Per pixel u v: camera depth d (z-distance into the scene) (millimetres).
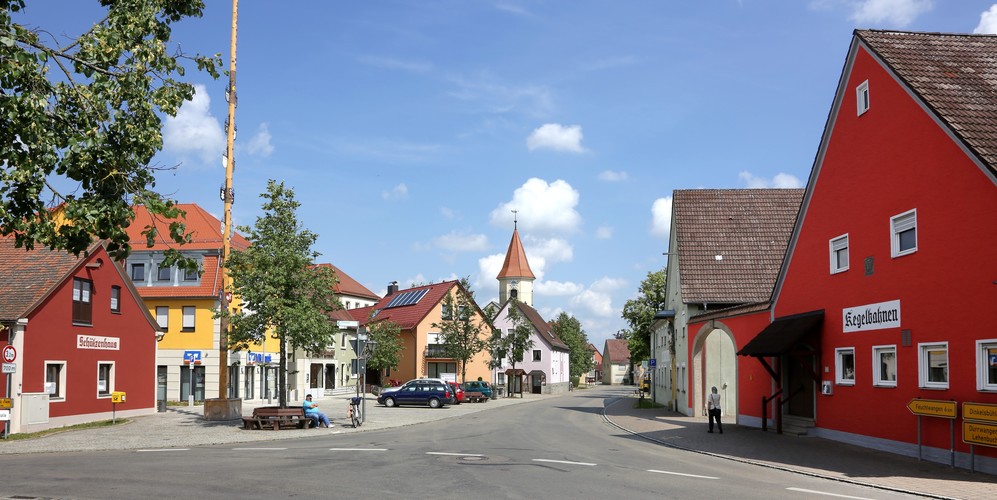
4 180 8875
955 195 17094
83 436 24438
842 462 17688
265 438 23812
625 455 18891
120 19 9766
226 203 31109
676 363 43156
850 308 21734
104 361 31844
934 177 17875
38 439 23578
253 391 49094
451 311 65750
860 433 21094
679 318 41250
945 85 18812
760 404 28344
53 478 13500
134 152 9727
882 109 20250
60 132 9398
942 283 17500
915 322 18516
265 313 28500
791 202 42344
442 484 12930
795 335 23531
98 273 31609
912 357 18609
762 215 41781
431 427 29812
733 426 29469
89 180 9555
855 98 21703
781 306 26562
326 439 23438
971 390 16406
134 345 34312
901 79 19156
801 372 25875
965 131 16828
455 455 17906
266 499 11242
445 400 47781
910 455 18609
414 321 72625
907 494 13258
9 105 8633
